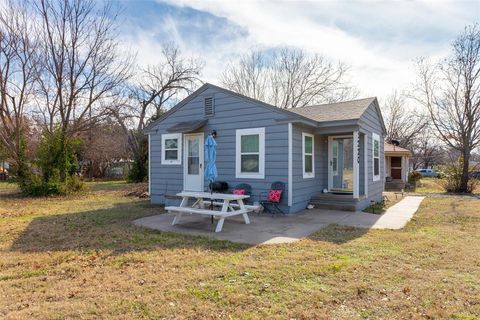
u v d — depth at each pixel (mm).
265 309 2850
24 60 14617
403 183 18703
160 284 3465
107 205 10492
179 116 10570
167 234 5973
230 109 9328
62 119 15055
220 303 2975
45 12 14539
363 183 9812
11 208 9914
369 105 10180
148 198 12719
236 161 9172
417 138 32469
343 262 4156
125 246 5137
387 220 7391
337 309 2857
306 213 8383
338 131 9062
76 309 2885
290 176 8203
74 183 14469
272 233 6016
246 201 8875
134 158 22938
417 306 2908
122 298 3111
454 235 5766
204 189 9852
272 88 26406
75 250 4941
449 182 15984
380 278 3590
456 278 3586
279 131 8367
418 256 4445
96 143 26344
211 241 5410
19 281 3672
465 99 15383
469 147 15492
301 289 3289
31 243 5422
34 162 14297
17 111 14539
